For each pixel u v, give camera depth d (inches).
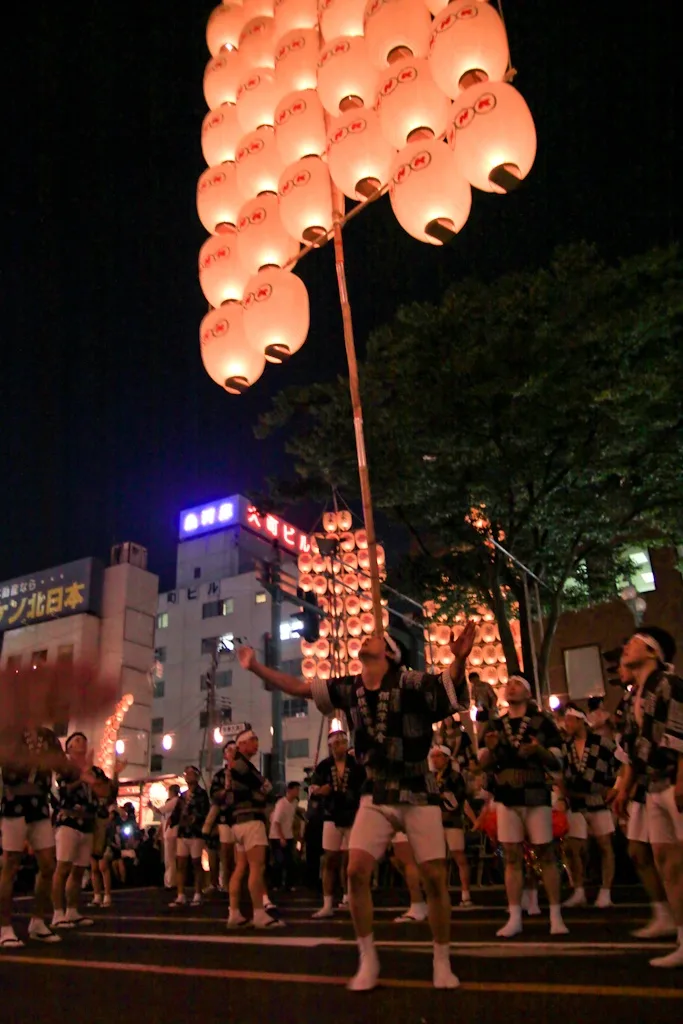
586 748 302.8
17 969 191.9
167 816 542.0
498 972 161.5
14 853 243.6
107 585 1379.2
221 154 367.6
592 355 480.4
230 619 1752.0
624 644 185.6
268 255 329.1
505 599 644.1
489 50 274.7
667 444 498.9
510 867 225.0
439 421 501.7
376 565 291.0
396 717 151.0
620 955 178.4
